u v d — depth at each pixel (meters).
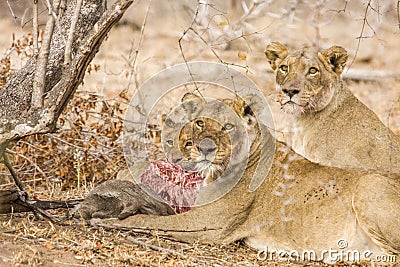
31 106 10.47
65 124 15.66
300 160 11.46
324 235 10.96
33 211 10.98
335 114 13.53
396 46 27.22
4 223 10.41
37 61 10.44
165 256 10.14
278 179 11.28
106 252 9.93
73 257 9.62
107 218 11.14
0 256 9.22
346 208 10.88
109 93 19.67
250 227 11.20
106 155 14.98
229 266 10.15
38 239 9.99
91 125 15.50
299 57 13.63
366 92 23.44
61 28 11.19
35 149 14.80
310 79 13.40
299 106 13.37
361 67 25.95
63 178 14.76
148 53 25.80
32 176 14.47
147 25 29.02
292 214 11.12
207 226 10.99
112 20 10.05
